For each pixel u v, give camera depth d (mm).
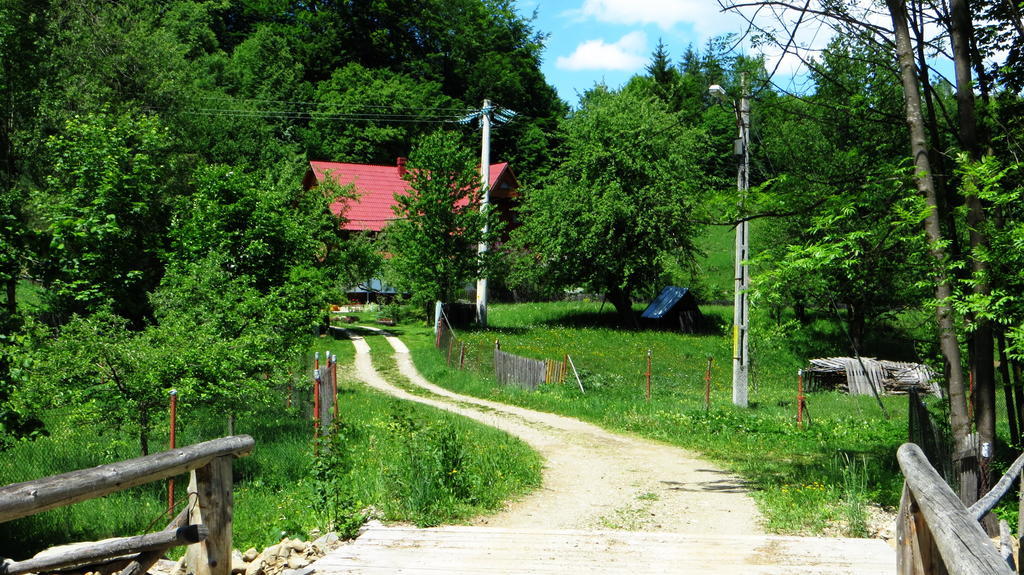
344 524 7070
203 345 12477
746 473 12859
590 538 6723
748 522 9023
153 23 46156
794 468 13188
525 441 16469
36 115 24031
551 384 24578
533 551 6254
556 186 47312
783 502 9734
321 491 7867
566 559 6016
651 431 18078
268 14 75125
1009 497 9766
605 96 48938
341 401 21719
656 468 13539
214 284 16812
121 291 17062
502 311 49375
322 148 65438
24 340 9148
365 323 46062
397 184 56844
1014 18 10633
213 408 12594
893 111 11852
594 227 44375
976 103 11242
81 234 11375
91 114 19906
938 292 9891
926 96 10852
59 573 3871
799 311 41406
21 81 22531
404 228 41812
